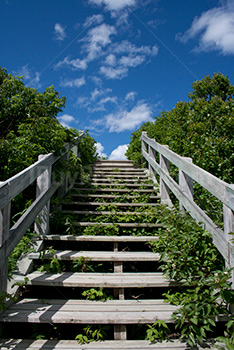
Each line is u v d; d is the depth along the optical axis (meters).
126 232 3.77
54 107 4.88
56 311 2.20
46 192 3.37
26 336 2.22
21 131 3.89
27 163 3.51
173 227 2.78
